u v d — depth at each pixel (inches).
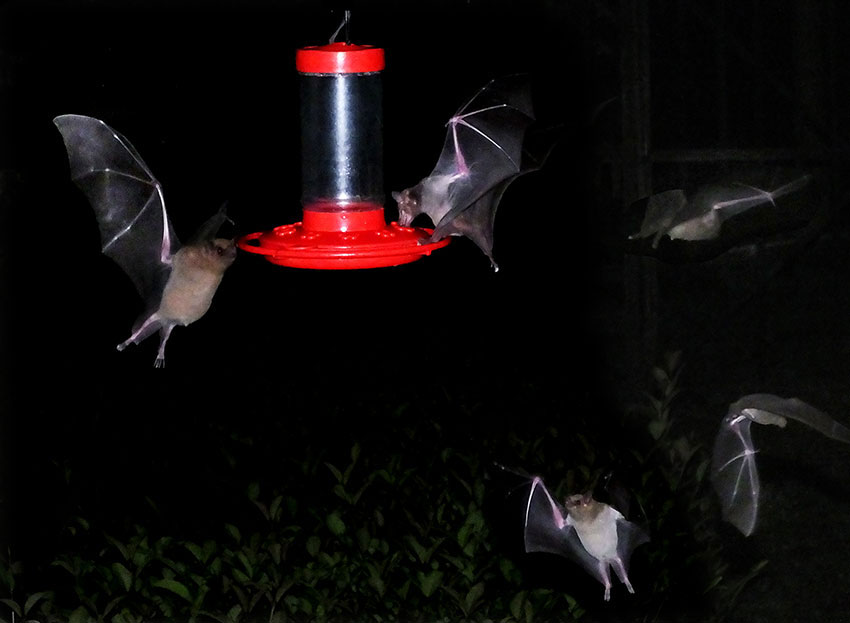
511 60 173.2
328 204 79.3
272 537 91.4
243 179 179.8
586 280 154.3
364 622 88.6
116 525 97.7
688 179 159.6
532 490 79.6
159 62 172.7
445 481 98.9
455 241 164.9
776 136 164.7
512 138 78.2
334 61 77.3
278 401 119.9
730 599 93.3
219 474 103.7
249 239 79.0
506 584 90.3
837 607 95.7
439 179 78.4
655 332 122.6
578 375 126.0
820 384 132.3
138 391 124.3
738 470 77.1
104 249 78.0
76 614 86.1
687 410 124.6
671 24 164.2
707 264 151.6
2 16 154.2
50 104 161.9
